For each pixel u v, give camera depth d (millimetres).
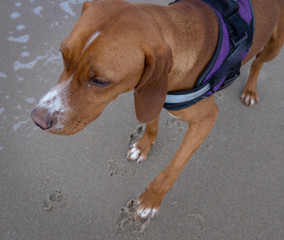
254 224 2410
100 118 2871
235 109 3043
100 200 2455
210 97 2041
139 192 2520
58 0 3717
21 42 3314
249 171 2674
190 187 2570
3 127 2732
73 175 2555
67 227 2322
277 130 2922
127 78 1595
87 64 1513
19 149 2639
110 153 2691
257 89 3189
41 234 2285
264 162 2729
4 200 2393
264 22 2211
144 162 2676
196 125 2143
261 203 2510
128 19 1538
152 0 3812
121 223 2359
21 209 2369
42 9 3621
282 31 2564
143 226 2352
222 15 1917
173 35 1729
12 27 3430
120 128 2832
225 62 1917
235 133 2885
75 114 1696
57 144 2691
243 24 1900
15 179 2494
